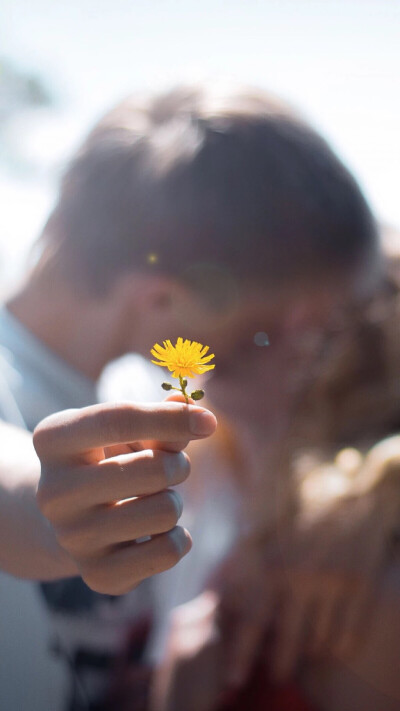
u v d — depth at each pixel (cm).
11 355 70
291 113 77
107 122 80
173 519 44
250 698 65
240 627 67
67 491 44
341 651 64
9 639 63
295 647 64
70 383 72
